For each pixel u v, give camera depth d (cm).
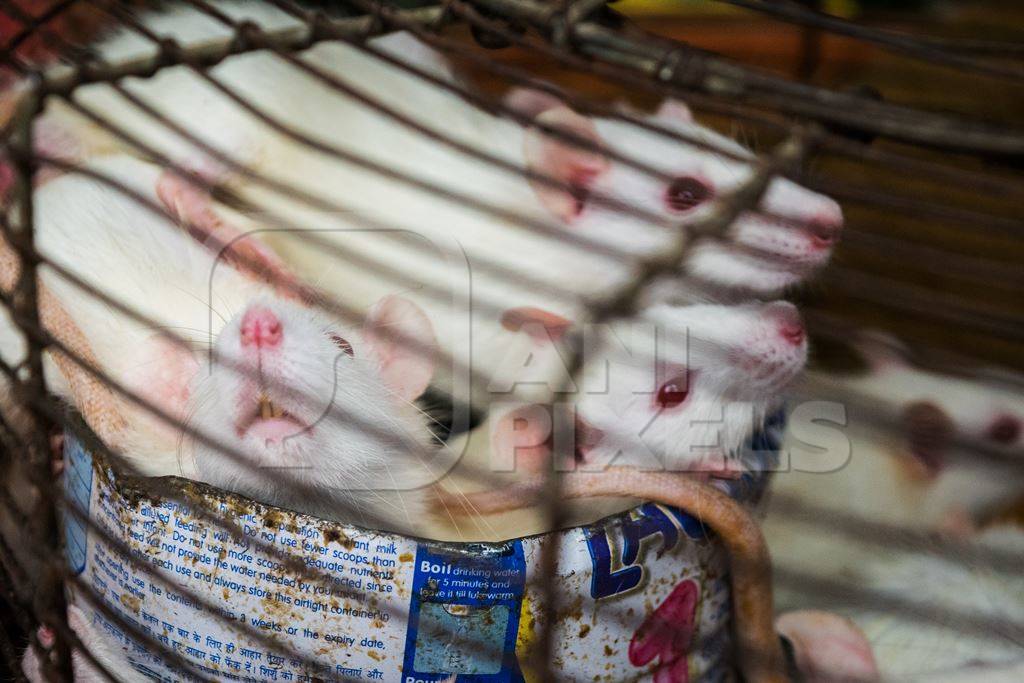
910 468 134
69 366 104
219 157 84
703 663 97
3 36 129
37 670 100
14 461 104
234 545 83
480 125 138
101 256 110
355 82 136
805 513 126
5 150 76
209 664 86
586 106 73
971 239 153
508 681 85
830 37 201
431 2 113
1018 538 134
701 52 79
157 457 104
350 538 82
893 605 123
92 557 91
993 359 148
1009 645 118
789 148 72
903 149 142
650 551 88
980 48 94
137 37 136
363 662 84
